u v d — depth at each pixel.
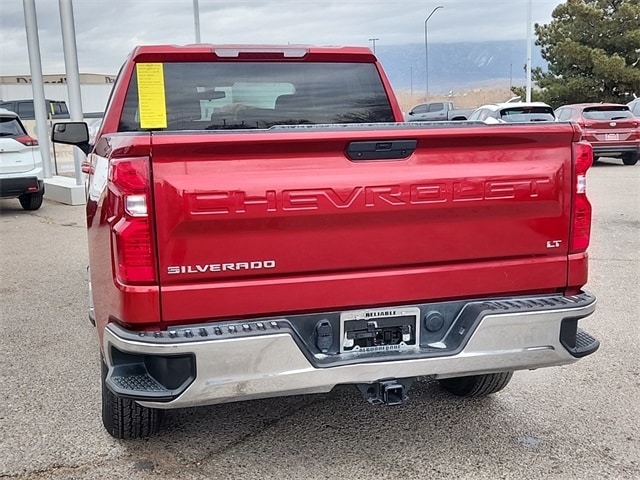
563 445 3.57
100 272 3.18
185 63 4.27
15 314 6.20
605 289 6.66
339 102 4.57
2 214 12.98
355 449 3.54
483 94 81.94
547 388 4.34
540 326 3.15
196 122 4.34
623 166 19.09
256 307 2.91
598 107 18.61
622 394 4.23
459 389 4.17
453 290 3.17
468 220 3.13
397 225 3.04
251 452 3.52
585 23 31.64
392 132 2.94
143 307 2.79
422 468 3.34
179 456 3.49
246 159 2.82
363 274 3.04
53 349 5.22
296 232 2.91
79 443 3.63
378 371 2.98
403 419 3.90
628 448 3.54
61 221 12.02
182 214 2.76
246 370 2.82
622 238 9.18
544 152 3.20
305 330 3.02
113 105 4.23
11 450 3.57
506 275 3.23
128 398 2.79
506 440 3.63
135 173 2.73
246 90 4.39
